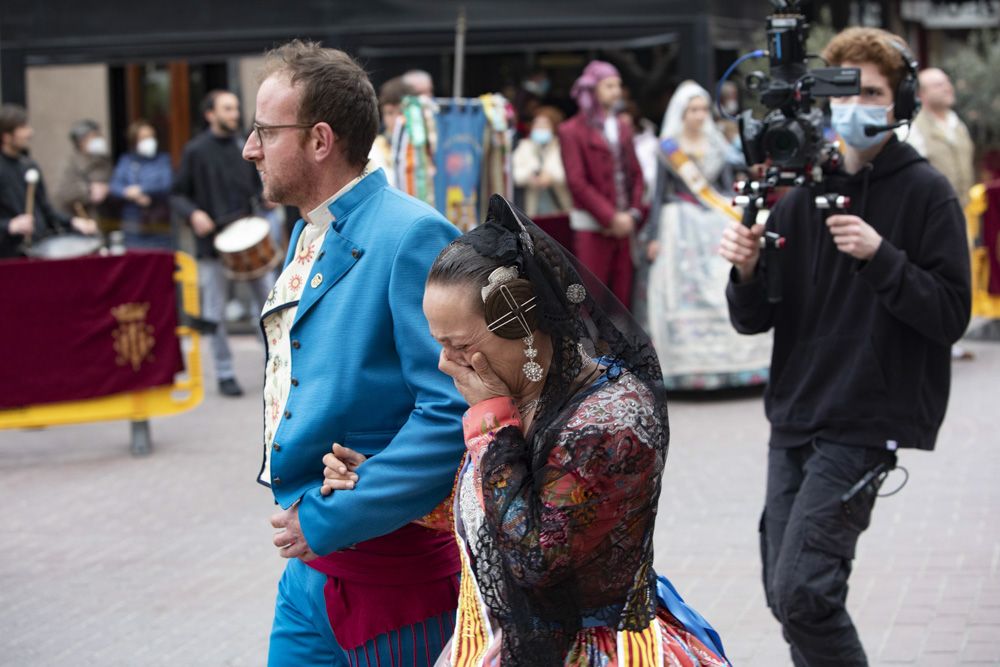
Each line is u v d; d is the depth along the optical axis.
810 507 4.08
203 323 11.70
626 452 2.57
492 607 2.69
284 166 3.36
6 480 8.98
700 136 11.01
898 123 4.11
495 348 2.68
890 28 21.05
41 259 9.30
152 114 15.29
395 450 3.16
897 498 7.84
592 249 11.17
